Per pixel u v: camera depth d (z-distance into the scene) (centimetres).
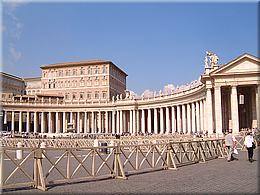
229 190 1288
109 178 1633
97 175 1622
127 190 1314
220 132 5903
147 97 9806
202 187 1362
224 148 2908
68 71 13138
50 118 11019
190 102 7744
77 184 1471
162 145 2184
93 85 12756
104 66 12694
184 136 5678
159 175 1738
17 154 2266
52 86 13325
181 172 1853
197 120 7262
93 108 10938
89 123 11331
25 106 10675
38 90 14700
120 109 10456
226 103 6825
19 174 1766
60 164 2309
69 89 13050
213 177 1645
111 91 12888
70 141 4606
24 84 14925
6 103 10394
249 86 6222
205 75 6244
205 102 6562
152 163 1955
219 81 6059
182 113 8281
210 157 2645
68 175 1522
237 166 2142
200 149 2423
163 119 9669
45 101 11038
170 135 6206
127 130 10756
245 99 6838
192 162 2323
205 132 5903
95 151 1617
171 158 2006
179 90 8438
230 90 6353
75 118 11456
